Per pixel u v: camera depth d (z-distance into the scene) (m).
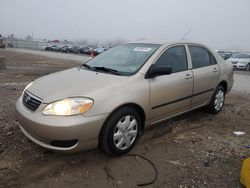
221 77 5.30
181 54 4.45
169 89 3.98
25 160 3.32
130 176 3.09
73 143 3.07
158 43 4.32
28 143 3.73
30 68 14.15
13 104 5.61
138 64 3.84
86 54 43.16
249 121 5.28
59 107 3.01
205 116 5.41
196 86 4.59
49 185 2.87
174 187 2.91
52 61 21.48
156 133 4.33
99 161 3.38
